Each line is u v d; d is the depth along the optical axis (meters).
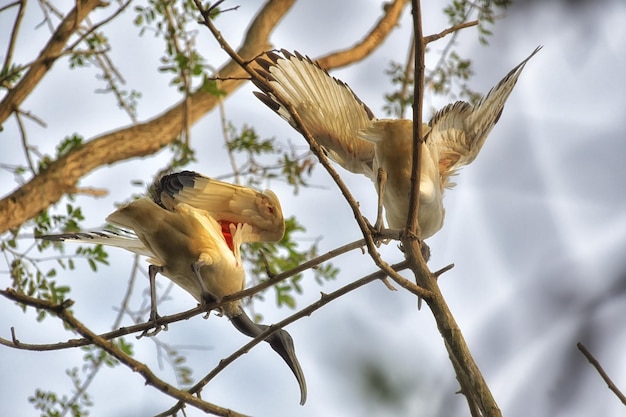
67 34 13.55
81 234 10.58
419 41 8.09
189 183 9.96
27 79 13.16
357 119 10.91
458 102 10.78
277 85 10.73
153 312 9.66
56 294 13.20
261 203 10.12
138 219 9.76
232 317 10.38
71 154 14.58
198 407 8.15
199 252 9.80
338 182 8.25
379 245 9.69
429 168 10.72
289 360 10.48
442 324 8.09
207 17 7.96
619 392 6.68
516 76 10.40
